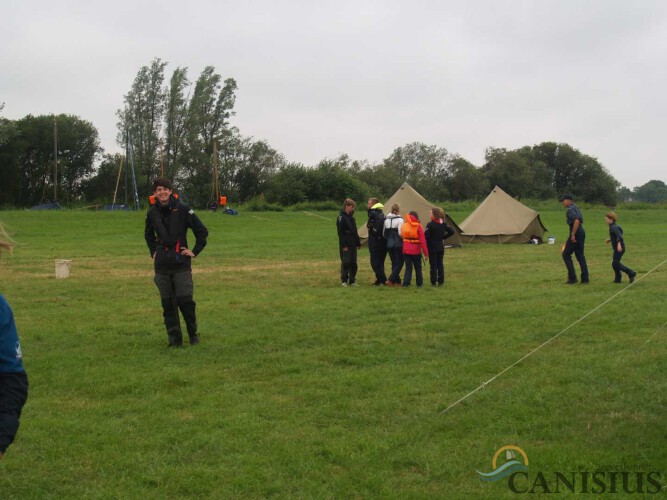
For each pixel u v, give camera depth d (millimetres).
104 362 8188
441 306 12219
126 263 20281
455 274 17422
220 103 73438
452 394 6781
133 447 5438
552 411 6234
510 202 28234
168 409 6387
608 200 97125
